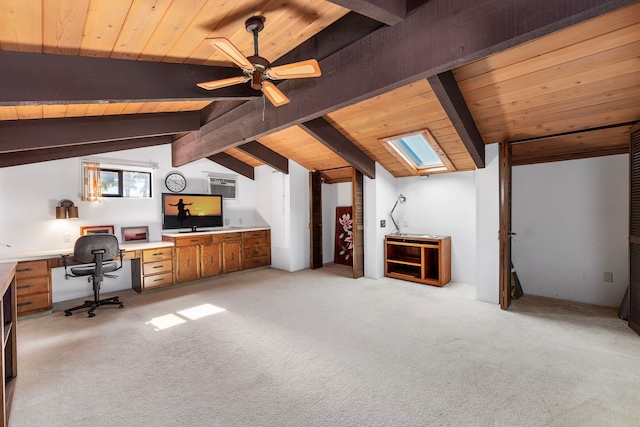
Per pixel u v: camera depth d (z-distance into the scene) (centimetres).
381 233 530
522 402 192
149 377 226
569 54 222
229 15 181
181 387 213
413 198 543
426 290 449
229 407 191
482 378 219
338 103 237
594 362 238
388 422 176
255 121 328
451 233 502
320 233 625
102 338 293
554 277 412
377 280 513
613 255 371
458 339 283
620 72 229
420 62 186
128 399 200
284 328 314
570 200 399
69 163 429
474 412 184
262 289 463
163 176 526
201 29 194
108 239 374
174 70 243
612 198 372
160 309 377
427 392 204
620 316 332
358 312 359
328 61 241
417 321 329
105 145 449
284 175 595
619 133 319
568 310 359
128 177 492
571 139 344
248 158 622
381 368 235
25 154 384
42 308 360
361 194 539
